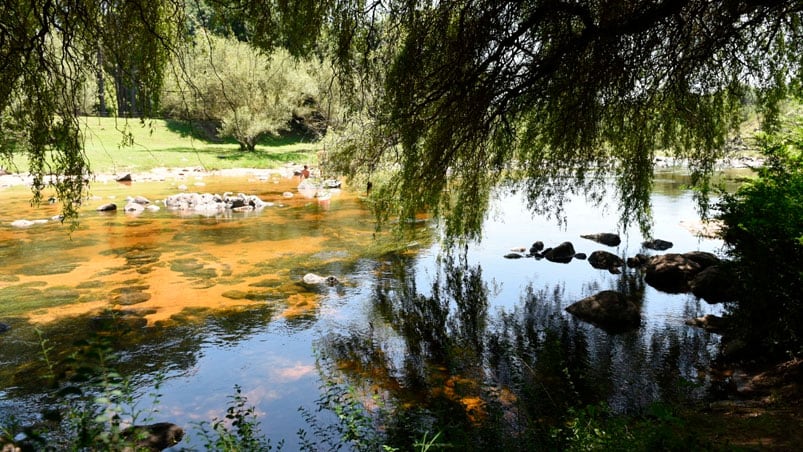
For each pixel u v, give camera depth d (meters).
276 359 6.87
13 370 6.35
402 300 9.44
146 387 6.04
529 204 9.88
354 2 5.11
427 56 5.69
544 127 7.89
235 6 4.64
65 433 4.72
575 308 8.77
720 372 6.30
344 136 9.51
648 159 9.58
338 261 12.12
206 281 10.38
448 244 11.48
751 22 4.76
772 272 5.64
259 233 15.08
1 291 9.55
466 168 8.24
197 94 5.49
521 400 5.63
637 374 6.32
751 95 7.64
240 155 35.28
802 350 5.68
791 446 3.83
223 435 4.44
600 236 14.64
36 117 5.21
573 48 5.13
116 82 5.28
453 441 4.32
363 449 4.51
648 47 5.06
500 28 5.23
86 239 13.96
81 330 7.72
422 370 6.54
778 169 6.23
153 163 30.58
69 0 4.43
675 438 3.74
